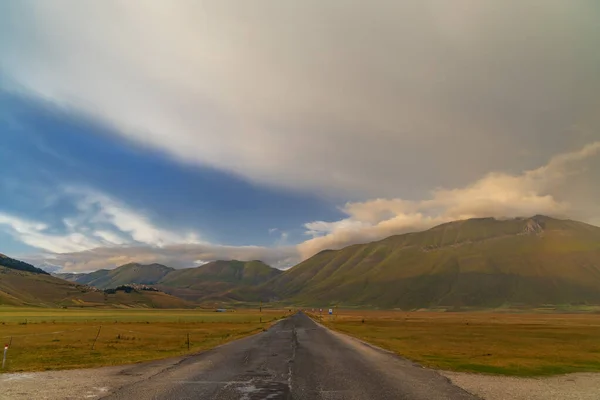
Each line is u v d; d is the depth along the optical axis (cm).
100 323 9069
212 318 13338
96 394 1454
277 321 10669
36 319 10888
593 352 3725
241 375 1919
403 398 1434
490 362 2634
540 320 14700
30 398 1387
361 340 4362
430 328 8094
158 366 2216
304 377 1872
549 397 1511
